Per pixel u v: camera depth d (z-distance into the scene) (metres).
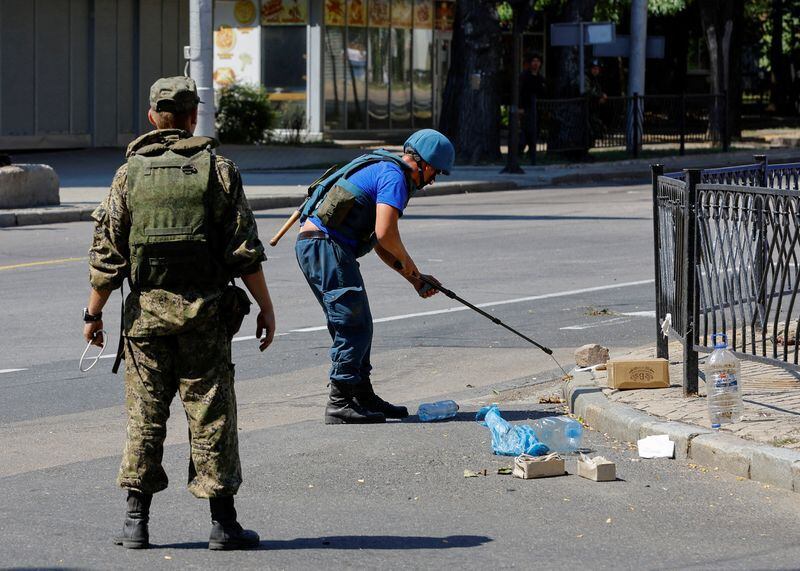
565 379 15.15
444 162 13.31
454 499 10.88
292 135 59.97
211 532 9.38
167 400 9.25
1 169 34.53
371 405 13.94
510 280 23.80
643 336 18.69
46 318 20.25
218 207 8.97
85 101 53.41
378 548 9.50
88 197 37.97
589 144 54.31
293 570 8.95
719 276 13.38
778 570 8.98
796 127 81.19
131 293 9.07
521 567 9.05
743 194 13.02
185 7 56.53
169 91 9.18
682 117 58.41
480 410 14.00
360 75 65.25
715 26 62.69
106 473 11.80
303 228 13.69
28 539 9.68
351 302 13.58
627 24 77.44
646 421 12.59
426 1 69.25
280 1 62.69
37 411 14.47
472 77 52.59
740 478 11.41
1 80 50.19
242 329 19.31
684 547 9.52
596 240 29.84
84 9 52.84
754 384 14.11
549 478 11.53
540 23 77.12
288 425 13.74
